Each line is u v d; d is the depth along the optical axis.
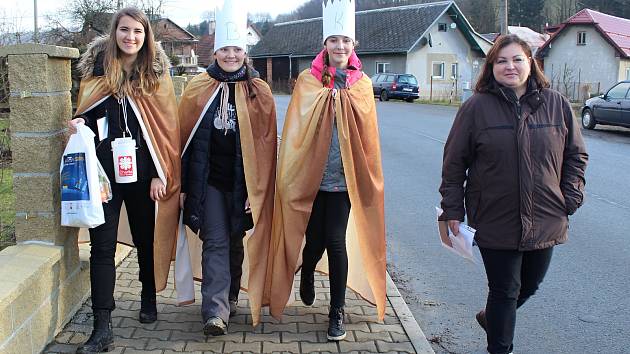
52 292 3.85
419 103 32.59
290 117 4.09
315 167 3.98
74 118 3.77
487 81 3.57
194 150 4.07
